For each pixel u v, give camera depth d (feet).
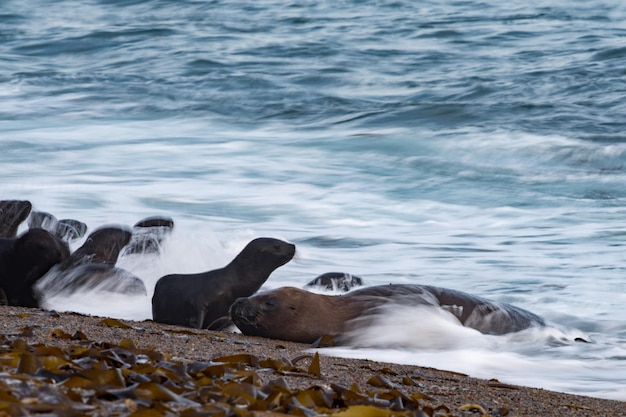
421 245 165.27
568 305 123.34
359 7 511.81
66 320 89.86
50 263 105.91
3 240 107.65
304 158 247.70
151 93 330.75
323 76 357.20
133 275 120.06
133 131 278.46
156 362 60.80
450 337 101.19
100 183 212.64
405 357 94.27
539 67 364.17
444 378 79.36
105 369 50.24
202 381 54.34
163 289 106.63
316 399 53.72
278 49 408.05
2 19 490.49
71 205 190.08
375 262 151.53
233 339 92.53
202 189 211.00
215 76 355.97
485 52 399.44
